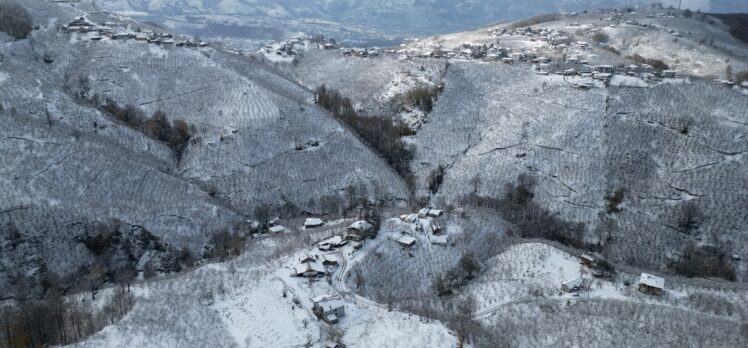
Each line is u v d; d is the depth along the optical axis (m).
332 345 108.00
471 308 125.38
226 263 144.50
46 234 150.25
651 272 146.25
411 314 118.94
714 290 130.50
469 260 147.50
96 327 114.56
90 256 153.12
